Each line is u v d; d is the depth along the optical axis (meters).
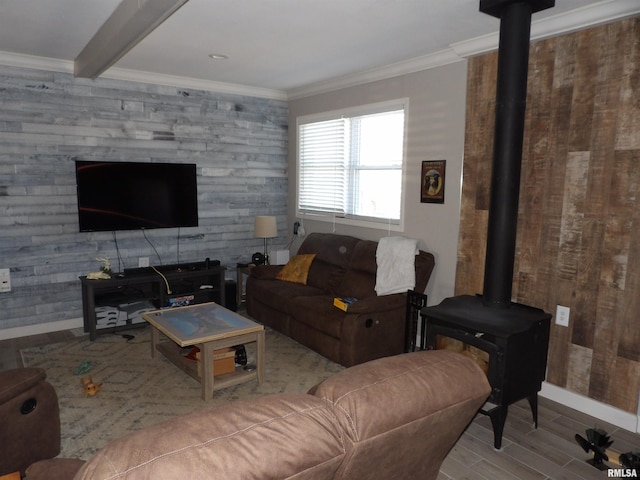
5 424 1.85
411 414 1.21
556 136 3.04
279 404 1.08
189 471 0.86
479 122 3.51
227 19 3.02
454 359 1.42
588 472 2.40
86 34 3.41
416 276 3.77
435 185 3.89
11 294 4.17
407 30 3.20
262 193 5.56
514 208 2.77
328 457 1.02
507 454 2.55
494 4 2.64
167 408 2.96
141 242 4.78
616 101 2.75
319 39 3.43
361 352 3.46
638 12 2.57
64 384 3.28
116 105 4.50
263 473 0.92
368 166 4.56
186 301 4.61
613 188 2.79
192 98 4.92
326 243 4.72
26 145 4.10
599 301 2.91
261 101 5.41
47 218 4.26
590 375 2.99
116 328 4.32
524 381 2.65
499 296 2.84
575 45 2.91
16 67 3.99
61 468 1.49
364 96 4.54
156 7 2.45
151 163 4.56
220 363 3.24
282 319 4.20
